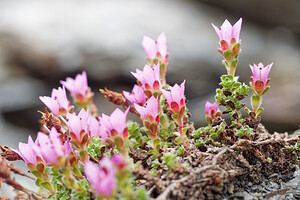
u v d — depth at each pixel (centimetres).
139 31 54
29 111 48
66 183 15
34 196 16
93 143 17
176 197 15
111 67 49
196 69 49
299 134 17
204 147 17
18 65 54
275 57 57
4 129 43
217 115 18
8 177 15
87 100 19
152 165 16
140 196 14
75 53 52
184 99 17
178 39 53
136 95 17
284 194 16
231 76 17
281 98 44
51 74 52
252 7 70
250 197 16
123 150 15
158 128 17
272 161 17
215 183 15
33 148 16
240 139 17
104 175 13
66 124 16
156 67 17
